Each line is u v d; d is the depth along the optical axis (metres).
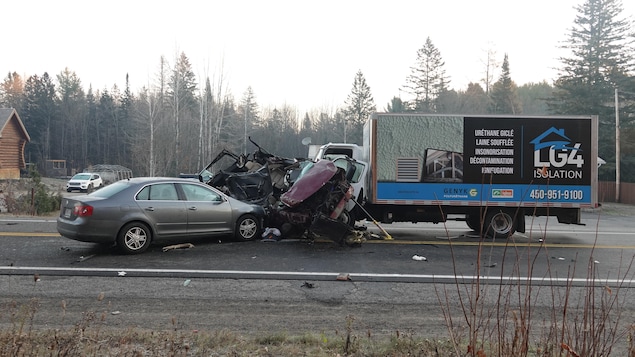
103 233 8.94
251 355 4.33
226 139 58.06
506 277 7.92
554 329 3.61
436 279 7.77
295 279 7.68
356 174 12.84
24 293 6.58
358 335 5.07
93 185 40.00
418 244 11.23
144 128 55.59
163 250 9.63
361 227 12.92
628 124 46.28
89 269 8.00
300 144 76.88
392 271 8.30
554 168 12.32
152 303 6.27
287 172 13.32
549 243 11.92
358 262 9.00
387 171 12.46
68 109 83.31
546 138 12.34
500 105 64.75
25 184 21.91
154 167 49.50
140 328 5.21
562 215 12.55
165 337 4.54
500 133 12.34
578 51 50.94
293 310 6.12
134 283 7.23
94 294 6.61
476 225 13.01
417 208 12.62
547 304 6.42
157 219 9.49
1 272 7.70
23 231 12.02
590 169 12.30
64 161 78.75
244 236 10.84
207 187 10.43
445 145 12.40
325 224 10.40
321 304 6.40
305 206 11.05
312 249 10.20
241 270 8.16
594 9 50.47
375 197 12.43
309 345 4.70
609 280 7.88
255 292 6.91
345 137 66.56
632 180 46.34
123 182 9.73
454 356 4.18
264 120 77.62
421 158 12.41
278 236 11.18
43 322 5.37
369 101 70.75
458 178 12.39
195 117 58.78
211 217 10.23
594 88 48.47
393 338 4.77
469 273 8.21
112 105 85.31
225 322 5.59
